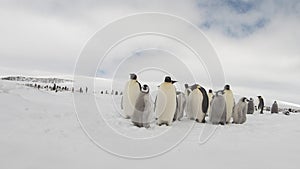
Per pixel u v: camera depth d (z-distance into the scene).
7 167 4.00
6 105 9.04
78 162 4.52
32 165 4.16
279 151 6.21
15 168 3.99
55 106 11.13
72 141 5.94
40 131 6.55
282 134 9.09
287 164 5.06
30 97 12.81
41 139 5.80
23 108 9.20
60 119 8.44
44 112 9.25
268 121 13.86
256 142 7.36
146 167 4.54
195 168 4.57
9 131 6.20
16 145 5.12
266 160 5.29
